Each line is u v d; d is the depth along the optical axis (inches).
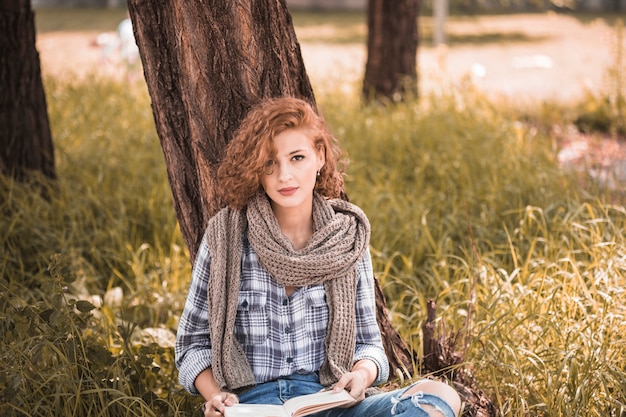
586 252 174.4
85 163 245.1
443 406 95.5
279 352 103.7
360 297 108.1
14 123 211.5
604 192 217.6
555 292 143.3
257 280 104.2
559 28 923.4
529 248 182.9
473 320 143.7
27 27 210.1
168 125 119.4
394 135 273.9
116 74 462.9
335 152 112.9
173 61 117.5
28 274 171.9
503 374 129.1
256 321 103.7
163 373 136.6
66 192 213.3
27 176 214.2
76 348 120.3
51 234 186.9
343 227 106.7
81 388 118.7
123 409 117.6
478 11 1127.0
